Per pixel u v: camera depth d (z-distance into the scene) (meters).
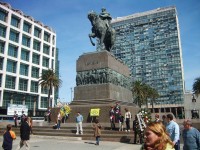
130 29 138.50
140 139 15.62
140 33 135.12
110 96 23.98
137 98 74.00
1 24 67.44
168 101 120.75
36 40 79.38
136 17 138.38
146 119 15.52
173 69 122.94
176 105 118.25
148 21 134.62
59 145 15.04
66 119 24.39
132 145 15.14
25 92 73.38
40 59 80.31
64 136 19.23
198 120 46.34
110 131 18.92
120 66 27.88
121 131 18.59
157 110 122.06
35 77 78.44
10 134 9.93
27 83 75.06
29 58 76.12
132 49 135.25
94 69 25.56
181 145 15.55
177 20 130.50
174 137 8.35
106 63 25.05
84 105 23.98
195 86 67.75
